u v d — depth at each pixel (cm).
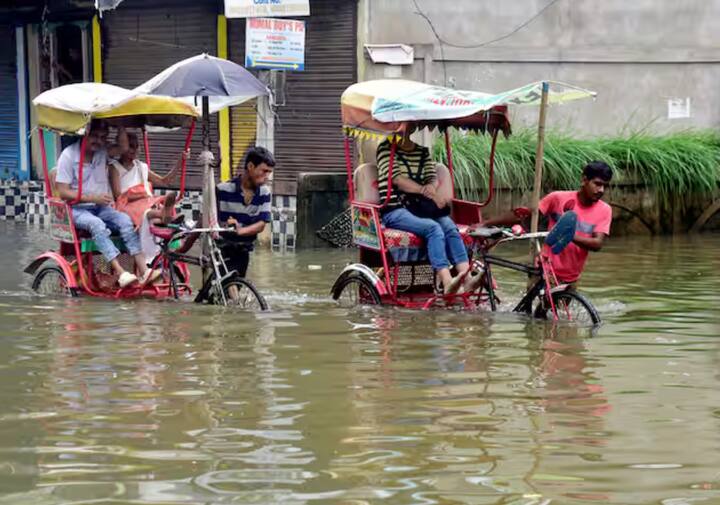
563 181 3788
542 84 2216
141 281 2492
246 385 1591
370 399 1510
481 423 1391
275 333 2005
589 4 4034
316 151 3741
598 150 3872
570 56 4016
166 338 1948
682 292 2538
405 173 2405
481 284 2298
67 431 1351
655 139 3991
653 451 1276
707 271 2898
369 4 3694
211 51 3875
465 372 1681
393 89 2356
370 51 3653
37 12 4266
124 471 1197
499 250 3406
